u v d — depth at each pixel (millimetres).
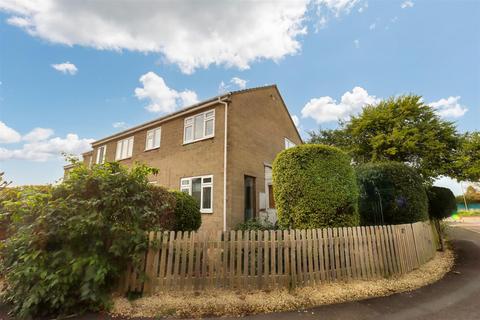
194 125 11812
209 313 3527
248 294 4098
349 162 5801
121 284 4012
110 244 3914
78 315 3406
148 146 14156
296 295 4102
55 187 4008
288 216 5527
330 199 5230
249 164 11203
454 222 21750
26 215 3779
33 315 3330
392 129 12961
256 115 12438
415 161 12328
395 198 7258
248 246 4461
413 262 5742
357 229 5051
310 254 4590
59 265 3531
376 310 3660
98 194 4098
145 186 4770
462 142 12148
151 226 4535
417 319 3365
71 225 3596
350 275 4754
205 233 4395
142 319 3338
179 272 4184
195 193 10852
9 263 3646
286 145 15539
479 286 4762
